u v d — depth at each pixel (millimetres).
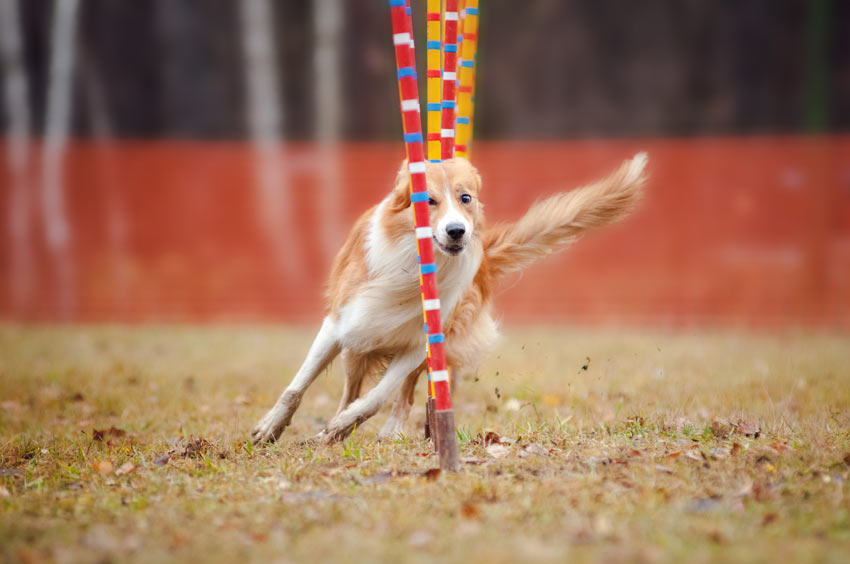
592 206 8859
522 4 32031
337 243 19703
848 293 18453
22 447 7629
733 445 6828
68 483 6391
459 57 8148
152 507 5699
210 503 5734
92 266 19797
